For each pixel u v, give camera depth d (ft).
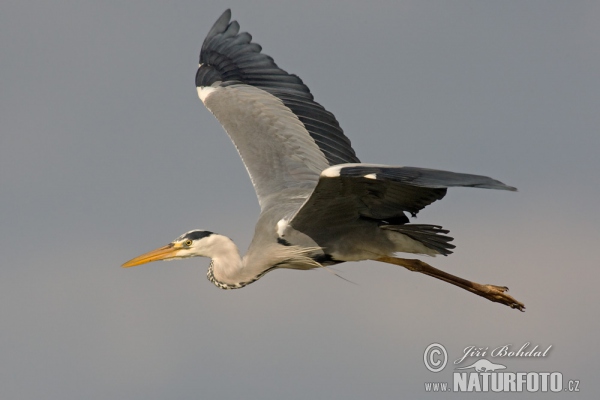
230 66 43.78
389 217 34.37
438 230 33.76
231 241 38.09
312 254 35.94
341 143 40.40
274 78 42.63
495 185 26.84
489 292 38.86
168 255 38.55
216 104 41.86
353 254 35.63
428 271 38.81
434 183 27.84
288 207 36.76
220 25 45.42
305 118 40.81
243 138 40.24
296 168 38.70
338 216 34.55
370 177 29.43
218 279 37.91
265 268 37.01
